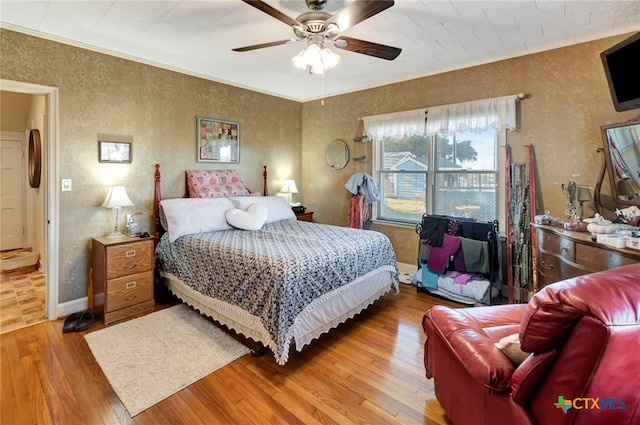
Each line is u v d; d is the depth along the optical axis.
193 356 2.33
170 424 1.70
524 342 1.06
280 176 5.05
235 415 1.77
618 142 2.49
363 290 2.90
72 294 3.05
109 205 3.01
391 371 2.18
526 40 2.87
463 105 3.53
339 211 4.94
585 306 0.88
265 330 2.12
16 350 2.39
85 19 2.52
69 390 1.95
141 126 3.46
